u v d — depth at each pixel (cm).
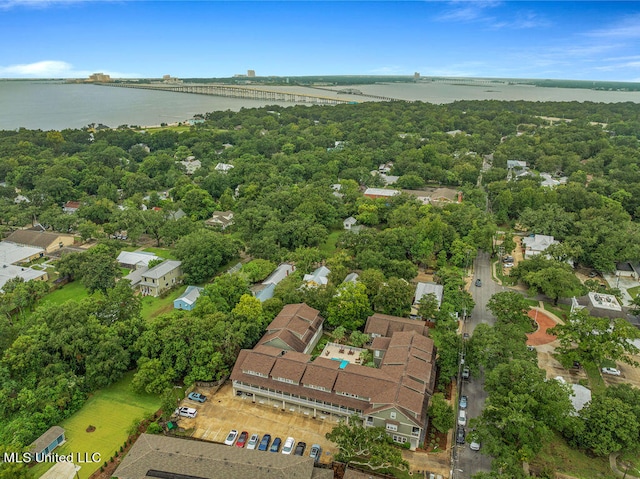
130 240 14862
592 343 8050
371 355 8300
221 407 7362
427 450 6538
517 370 6900
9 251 13038
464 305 9894
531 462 6319
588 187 17838
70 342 7775
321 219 15275
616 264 12719
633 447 6191
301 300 9650
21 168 19812
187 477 5509
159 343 7881
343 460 6225
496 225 15425
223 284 9969
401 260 12375
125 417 7150
